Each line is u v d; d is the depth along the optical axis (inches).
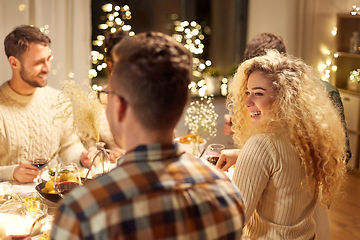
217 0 181.3
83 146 96.3
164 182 26.4
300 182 46.7
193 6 178.1
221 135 145.2
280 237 47.3
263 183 46.6
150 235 24.7
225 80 133.5
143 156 27.2
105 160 65.9
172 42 28.1
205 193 27.9
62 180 57.1
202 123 87.4
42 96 91.4
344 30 159.9
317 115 48.4
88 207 24.6
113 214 24.3
